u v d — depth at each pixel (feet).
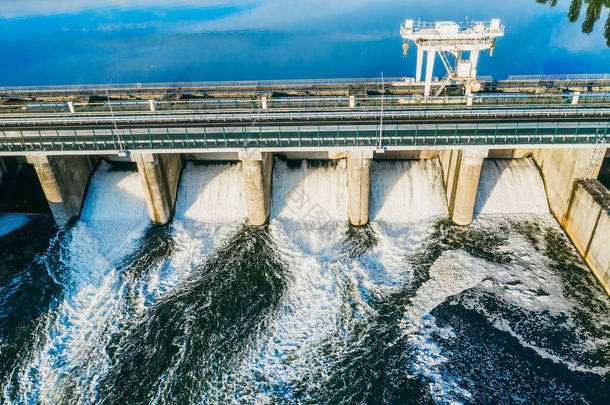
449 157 220.64
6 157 247.91
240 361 156.76
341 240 211.20
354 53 427.74
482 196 226.58
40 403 146.72
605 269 176.45
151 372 154.30
